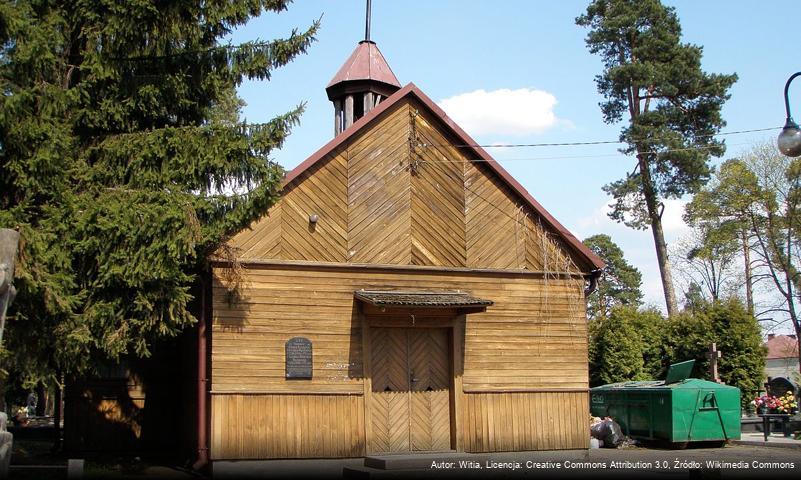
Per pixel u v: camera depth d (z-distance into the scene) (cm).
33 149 1342
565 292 1953
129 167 1473
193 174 1492
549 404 1884
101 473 1639
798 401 3269
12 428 2814
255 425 1648
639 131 3988
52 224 1353
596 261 1966
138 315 1452
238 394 1648
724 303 3481
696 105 4047
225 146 1498
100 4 1455
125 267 1372
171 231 1382
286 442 1662
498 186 1948
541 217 1962
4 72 1330
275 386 1675
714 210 4528
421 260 1842
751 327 3278
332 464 1677
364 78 2427
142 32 1488
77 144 1506
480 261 1891
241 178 1537
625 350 3538
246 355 1667
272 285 1708
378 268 1794
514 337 1884
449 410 1819
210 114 1703
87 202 1372
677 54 4084
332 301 1748
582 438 1895
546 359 1903
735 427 2231
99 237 1365
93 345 1470
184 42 1620
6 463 1095
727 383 3216
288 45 1595
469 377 1828
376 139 1855
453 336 1825
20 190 1392
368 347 1753
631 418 2342
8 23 1301
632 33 4162
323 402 1703
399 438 1764
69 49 1512
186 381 1942
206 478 1598
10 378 1598
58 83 1475
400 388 1788
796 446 2309
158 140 1475
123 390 2058
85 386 2030
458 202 1900
